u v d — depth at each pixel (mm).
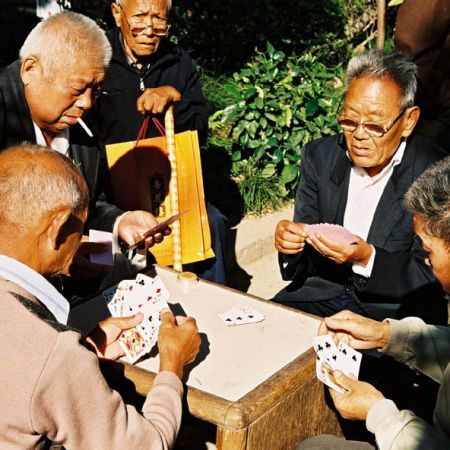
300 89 5449
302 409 2453
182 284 2852
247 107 5219
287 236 3057
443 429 2189
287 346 2518
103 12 6277
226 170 5289
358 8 7766
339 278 3289
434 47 4262
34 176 1938
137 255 3078
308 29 7629
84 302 2727
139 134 3436
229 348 2482
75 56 2736
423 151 3094
